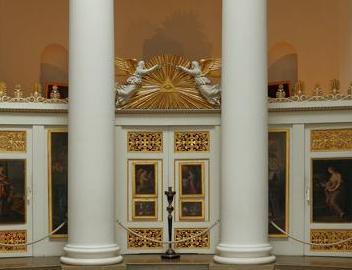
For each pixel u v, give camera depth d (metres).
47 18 16.72
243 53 12.18
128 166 13.64
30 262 12.62
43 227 13.48
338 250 13.16
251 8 12.21
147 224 13.61
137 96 13.61
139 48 16.59
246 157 12.12
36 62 16.64
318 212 13.30
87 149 12.16
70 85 12.34
